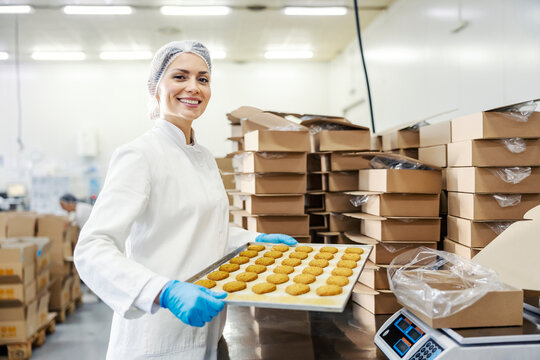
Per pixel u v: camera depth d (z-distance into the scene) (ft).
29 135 21.35
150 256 3.64
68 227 12.39
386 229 4.71
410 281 3.28
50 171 20.67
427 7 11.95
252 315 4.75
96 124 21.65
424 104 12.34
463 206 4.61
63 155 21.49
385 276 4.70
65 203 15.42
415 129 5.81
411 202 4.78
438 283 3.26
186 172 3.87
